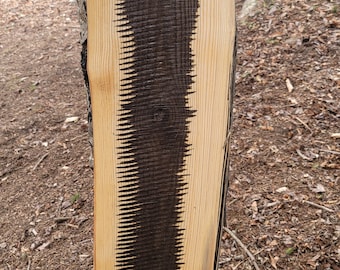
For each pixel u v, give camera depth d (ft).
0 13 19.21
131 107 3.51
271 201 8.30
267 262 7.27
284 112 10.37
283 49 12.43
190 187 3.76
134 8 3.34
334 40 12.27
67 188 9.55
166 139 3.61
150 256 3.91
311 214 7.93
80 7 3.79
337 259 7.11
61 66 14.64
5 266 8.05
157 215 3.79
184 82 3.50
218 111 3.61
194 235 3.89
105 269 3.89
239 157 9.37
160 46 3.41
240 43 13.15
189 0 3.37
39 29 17.61
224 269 7.27
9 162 10.48
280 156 9.26
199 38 3.43
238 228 7.90
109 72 3.43
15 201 9.41
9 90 13.43
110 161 3.62
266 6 14.25
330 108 10.23
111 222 3.76
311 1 13.94
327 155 9.11
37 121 11.82
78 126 11.49
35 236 8.55
